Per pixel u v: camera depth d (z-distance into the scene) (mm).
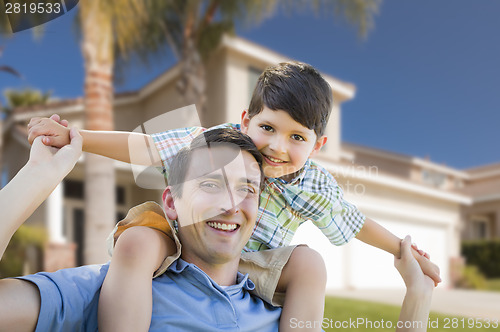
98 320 784
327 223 1255
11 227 702
